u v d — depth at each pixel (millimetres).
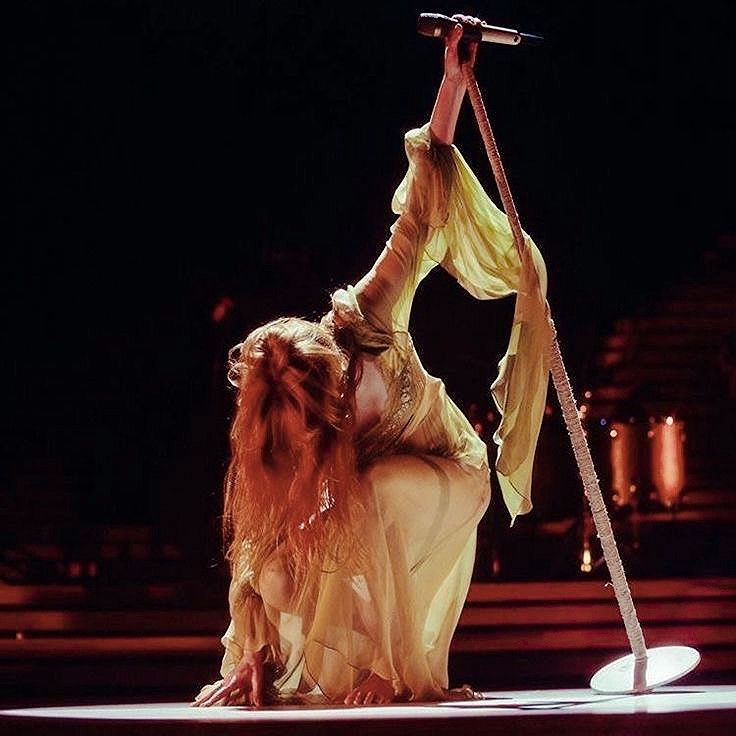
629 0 20844
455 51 6836
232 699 6492
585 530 14195
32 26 20141
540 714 5363
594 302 20094
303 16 20281
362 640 6477
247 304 17016
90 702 10539
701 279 20312
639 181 20797
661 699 6191
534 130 20562
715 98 21078
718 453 18172
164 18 20234
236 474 6715
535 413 6859
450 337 18391
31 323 19484
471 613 12820
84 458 17828
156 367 17594
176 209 20188
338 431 6477
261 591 6527
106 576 14023
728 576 14531
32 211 20016
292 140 20312
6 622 12578
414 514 6609
